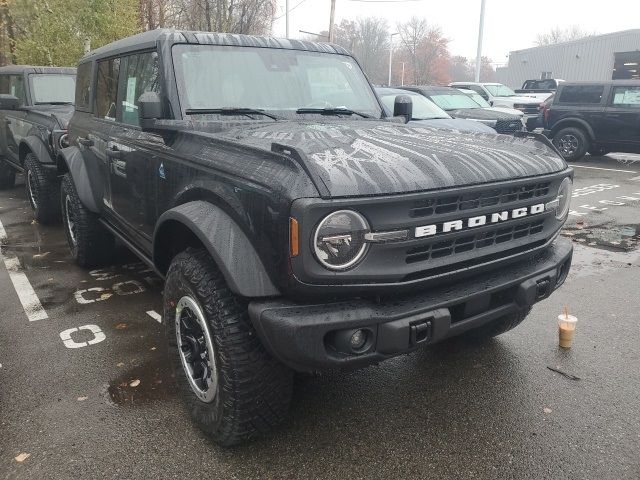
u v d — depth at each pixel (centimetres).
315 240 218
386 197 225
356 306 234
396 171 240
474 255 259
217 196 262
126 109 412
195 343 283
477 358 372
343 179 225
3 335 407
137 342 395
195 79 351
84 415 306
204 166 282
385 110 432
